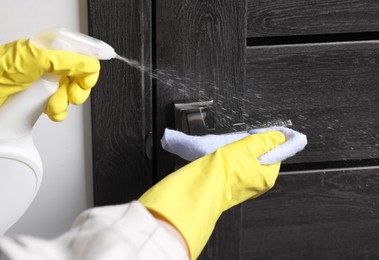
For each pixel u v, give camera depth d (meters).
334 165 1.14
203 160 0.69
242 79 1.04
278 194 1.13
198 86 1.03
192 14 0.99
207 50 1.01
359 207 1.16
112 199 1.07
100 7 0.96
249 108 1.06
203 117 1.02
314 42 1.06
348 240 1.18
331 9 1.03
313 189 1.13
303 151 1.10
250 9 1.01
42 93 0.74
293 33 1.04
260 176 0.73
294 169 1.13
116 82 1.00
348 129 1.11
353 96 1.09
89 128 1.04
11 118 0.74
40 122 1.02
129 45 0.98
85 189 1.08
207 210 0.60
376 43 1.06
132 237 0.49
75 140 1.05
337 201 1.15
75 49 0.74
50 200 1.07
